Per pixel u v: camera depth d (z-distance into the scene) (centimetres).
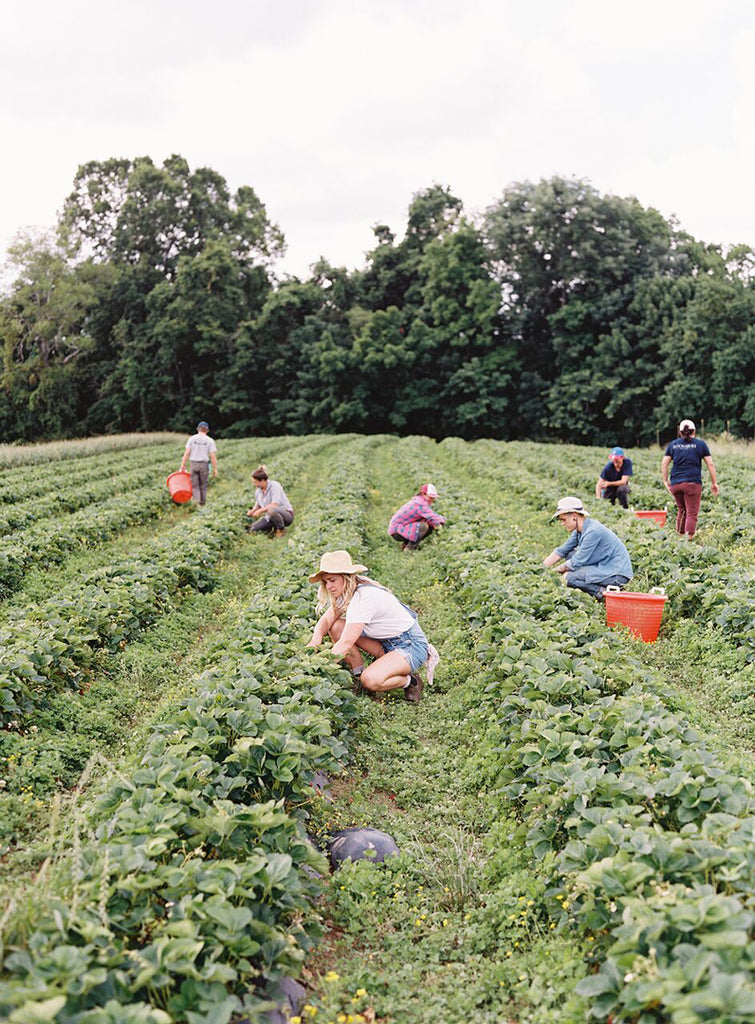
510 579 920
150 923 351
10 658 659
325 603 723
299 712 561
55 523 1362
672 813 437
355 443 3494
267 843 423
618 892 361
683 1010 280
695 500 1265
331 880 471
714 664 779
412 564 1245
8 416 5300
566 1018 346
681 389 4231
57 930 328
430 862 493
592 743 505
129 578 970
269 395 5509
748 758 585
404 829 540
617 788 442
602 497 1617
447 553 1154
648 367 4597
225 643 775
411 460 2488
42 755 583
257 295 5866
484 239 5406
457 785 595
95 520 1397
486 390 5012
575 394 4750
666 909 333
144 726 632
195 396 5406
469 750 638
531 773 510
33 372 5325
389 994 391
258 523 1487
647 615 852
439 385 5291
